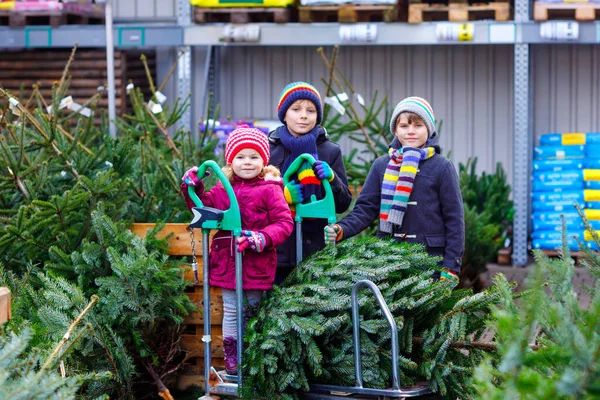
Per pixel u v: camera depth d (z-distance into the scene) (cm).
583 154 1007
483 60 1127
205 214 446
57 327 439
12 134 617
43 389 296
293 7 1060
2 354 298
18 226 543
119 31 1049
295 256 534
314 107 545
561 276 330
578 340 268
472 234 820
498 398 275
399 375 427
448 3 1026
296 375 436
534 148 1032
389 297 451
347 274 450
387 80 1147
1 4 1047
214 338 557
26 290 478
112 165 639
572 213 984
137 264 504
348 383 442
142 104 785
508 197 1067
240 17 1038
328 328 443
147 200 612
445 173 536
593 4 973
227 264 462
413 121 538
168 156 729
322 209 489
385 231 539
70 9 1066
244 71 1172
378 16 1091
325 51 1158
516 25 988
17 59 1130
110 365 480
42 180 584
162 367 539
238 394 439
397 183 534
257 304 467
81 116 780
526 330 275
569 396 262
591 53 1102
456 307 446
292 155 541
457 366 433
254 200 466
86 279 521
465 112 1134
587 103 1107
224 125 1009
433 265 485
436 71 1139
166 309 527
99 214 532
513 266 1009
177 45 1054
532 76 1109
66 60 1120
